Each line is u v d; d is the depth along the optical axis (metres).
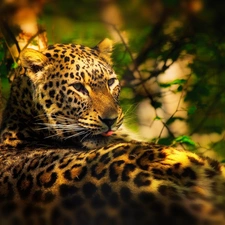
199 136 17.19
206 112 16.45
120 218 8.24
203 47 16.42
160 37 16.89
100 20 17.97
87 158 8.77
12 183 9.16
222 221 8.00
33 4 13.66
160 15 17.34
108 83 11.34
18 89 11.15
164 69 16.06
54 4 17.42
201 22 17.08
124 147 8.72
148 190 8.17
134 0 17.81
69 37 17.62
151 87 18.06
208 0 17.17
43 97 11.05
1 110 12.55
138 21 17.62
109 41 11.86
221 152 16.09
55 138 11.18
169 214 8.05
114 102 11.20
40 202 8.80
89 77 11.12
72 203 8.58
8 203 9.02
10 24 13.44
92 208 8.44
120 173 8.38
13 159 9.61
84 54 11.30
